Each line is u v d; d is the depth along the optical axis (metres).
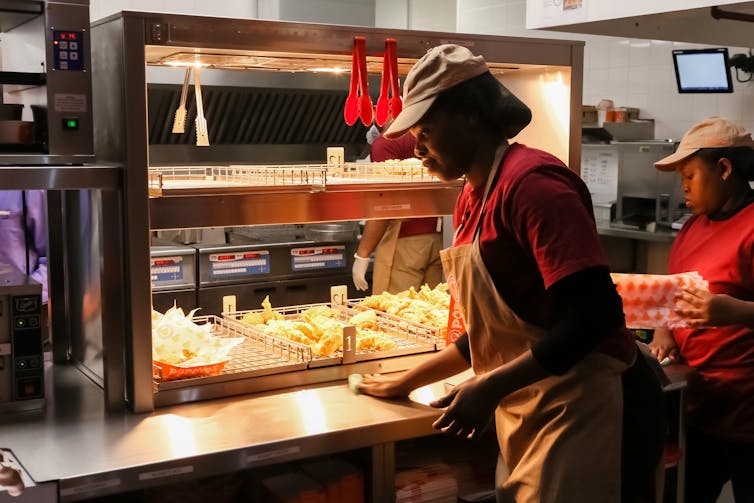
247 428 1.93
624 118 5.42
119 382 2.05
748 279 2.41
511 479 1.89
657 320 2.33
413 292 2.79
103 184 1.98
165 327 2.20
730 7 2.15
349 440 1.94
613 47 5.68
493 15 6.20
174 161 4.51
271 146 4.81
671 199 4.87
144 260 2.00
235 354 2.34
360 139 5.16
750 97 4.94
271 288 4.04
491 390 1.68
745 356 2.45
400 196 2.36
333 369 2.27
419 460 2.38
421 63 1.76
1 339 2.01
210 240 4.14
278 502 1.99
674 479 2.46
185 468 1.76
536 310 1.75
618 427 1.79
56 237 2.48
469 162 1.80
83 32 1.98
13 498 1.61
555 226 1.61
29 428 1.93
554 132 2.76
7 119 2.09
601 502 1.78
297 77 4.49
